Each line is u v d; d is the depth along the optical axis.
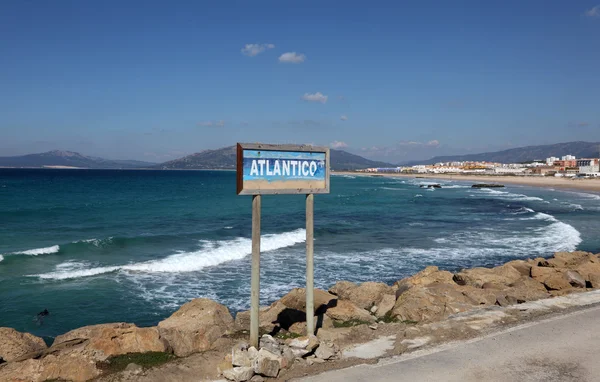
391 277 18.61
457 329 8.34
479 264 21.41
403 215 43.47
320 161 7.66
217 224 35.59
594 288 13.80
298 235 29.39
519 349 7.40
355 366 6.76
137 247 24.61
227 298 15.45
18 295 15.45
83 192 74.50
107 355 6.92
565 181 133.00
